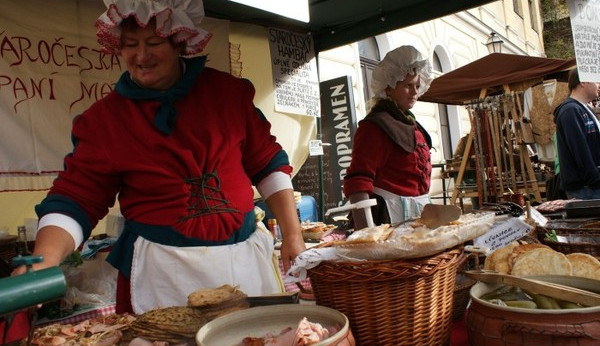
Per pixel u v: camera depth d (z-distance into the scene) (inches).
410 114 95.3
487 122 185.3
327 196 186.1
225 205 53.2
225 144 53.7
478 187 186.9
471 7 116.4
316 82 143.1
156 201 51.5
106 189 50.9
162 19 47.4
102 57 101.5
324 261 36.7
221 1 115.0
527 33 533.3
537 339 32.6
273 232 110.3
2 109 88.0
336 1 119.3
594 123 119.9
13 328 35.8
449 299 38.8
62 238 44.3
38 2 93.0
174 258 50.9
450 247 37.0
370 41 268.1
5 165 87.9
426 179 93.0
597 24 110.3
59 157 94.5
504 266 45.9
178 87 51.5
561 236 60.0
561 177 124.7
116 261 54.4
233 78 59.2
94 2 101.1
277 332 35.2
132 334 36.6
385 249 34.7
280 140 136.4
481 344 35.6
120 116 51.0
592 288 39.0
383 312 35.6
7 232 86.3
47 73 93.7
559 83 198.8
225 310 39.1
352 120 183.9
